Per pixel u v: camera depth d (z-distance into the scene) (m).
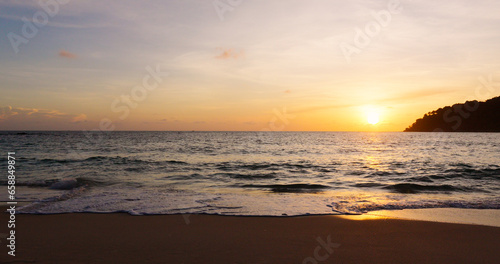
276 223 6.79
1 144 45.66
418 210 8.27
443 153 33.72
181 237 5.65
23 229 6.09
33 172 16.91
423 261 4.52
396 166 20.92
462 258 4.65
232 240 5.49
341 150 38.91
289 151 36.59
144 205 8.55
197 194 10.59
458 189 12.47
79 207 8.23
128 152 32.53
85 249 4.89
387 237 5.75
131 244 5.19
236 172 17.78
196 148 40.75
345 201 9.45
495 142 62.69
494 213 7.94
